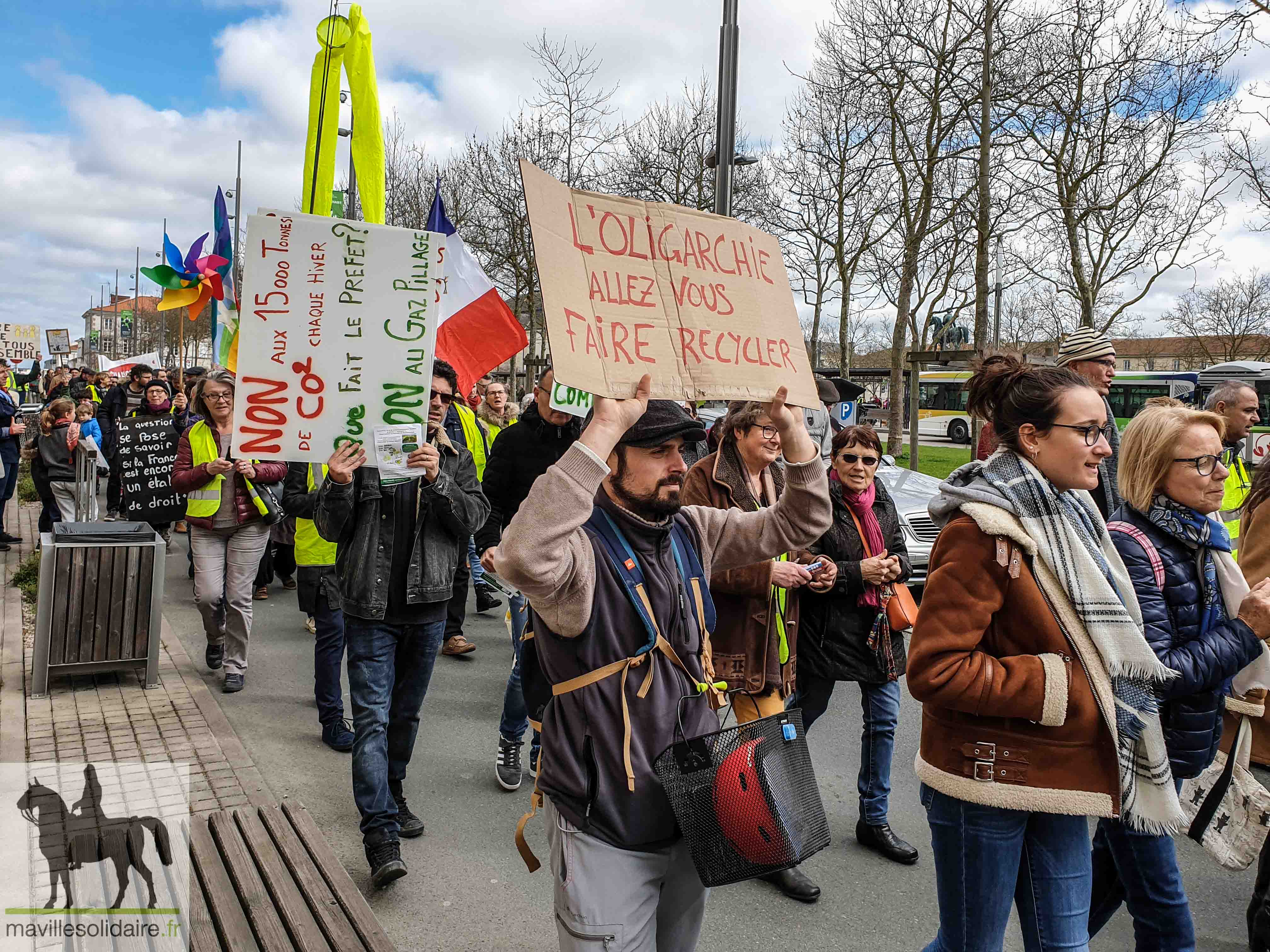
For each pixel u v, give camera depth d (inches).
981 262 531.2
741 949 125.6
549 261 76.2
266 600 325.1
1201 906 140.9
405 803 157.8
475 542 265.7
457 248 251.0
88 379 759.1
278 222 132.1
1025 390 90.1
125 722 191.2
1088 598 84.5
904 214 733.3
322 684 189.2
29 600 285.3
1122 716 84.6
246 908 101.9
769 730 80.4
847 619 149.3
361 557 140.0
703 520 92.2
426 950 122.4
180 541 433.4
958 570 86.0
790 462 90.5
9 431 403.2
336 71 203.5
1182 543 101.8
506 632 289.9
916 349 970.7
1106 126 605.6
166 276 240.4
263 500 218.7
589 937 76.1
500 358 251.4
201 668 241.6
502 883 139.6
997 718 85.5
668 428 79.8
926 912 136.3
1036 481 87.7
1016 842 86.3
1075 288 704.4
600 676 78.6
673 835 78.7
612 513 81.7
